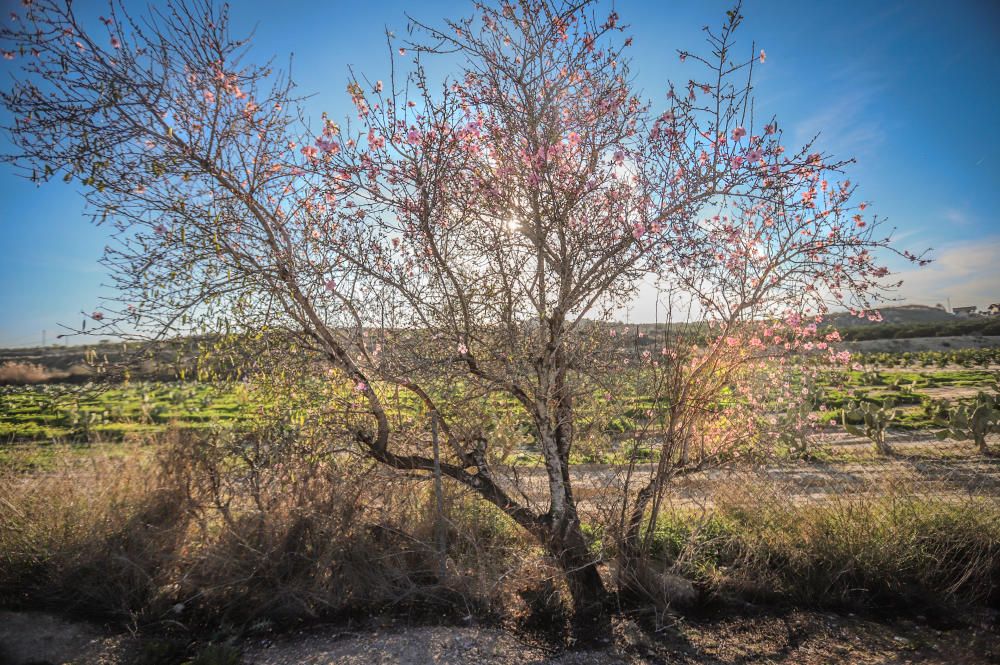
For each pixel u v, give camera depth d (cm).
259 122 445
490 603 453
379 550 479
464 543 498
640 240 411
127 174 412
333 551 457
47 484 513
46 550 455
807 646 400
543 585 467
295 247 448
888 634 414
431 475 484
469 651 385
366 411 482
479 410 493
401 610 450
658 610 440
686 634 415
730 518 535
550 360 459
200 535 478
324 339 462
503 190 430
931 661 373
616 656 386
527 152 429
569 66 439
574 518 466
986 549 473
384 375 446
